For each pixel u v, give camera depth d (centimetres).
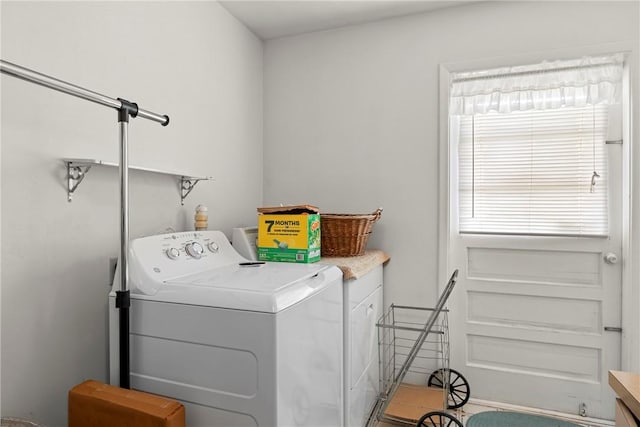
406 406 215
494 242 232
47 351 132
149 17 174
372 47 250
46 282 131
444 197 233
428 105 238
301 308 129
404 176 243
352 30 255
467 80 229
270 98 273
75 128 140
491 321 234
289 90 269
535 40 217
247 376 117
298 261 179
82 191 143
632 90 201
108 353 154
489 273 235
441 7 233
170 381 127
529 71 217
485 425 205
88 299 146
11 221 120
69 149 138
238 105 245
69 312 139
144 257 137
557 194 221
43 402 130
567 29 212
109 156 154
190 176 184
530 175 226
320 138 262
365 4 229
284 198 269
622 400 99
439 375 235
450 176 236
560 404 221
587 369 217
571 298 219
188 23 199
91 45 146
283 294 120
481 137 236
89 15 145
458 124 240
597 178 214
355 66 254
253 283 131
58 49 134
